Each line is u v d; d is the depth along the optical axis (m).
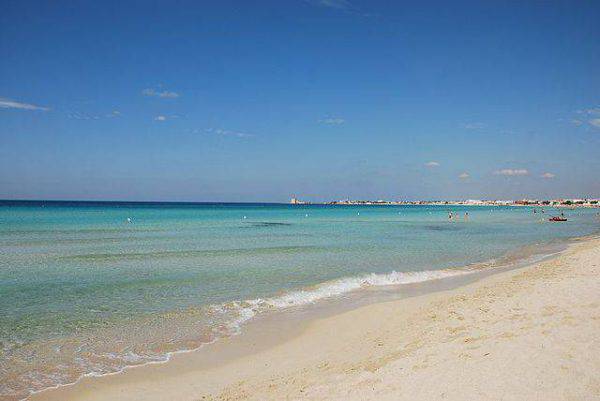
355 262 24.70
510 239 40.09
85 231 43.06
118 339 11.45
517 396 6.01
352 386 7.30
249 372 9.19
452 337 9.33
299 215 99.94
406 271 21.95
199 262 24.05
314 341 11.22
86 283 18.23
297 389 7.65
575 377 6.38
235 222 65.31
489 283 17.53
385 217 93.31
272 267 22.66
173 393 8.22
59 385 8.66
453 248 32.12
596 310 9.70
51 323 12.75
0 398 8.09
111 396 8.14
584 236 43.66
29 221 57.84
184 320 13.18
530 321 9.53
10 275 19.81
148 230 45.91
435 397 6.31
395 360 8.36
